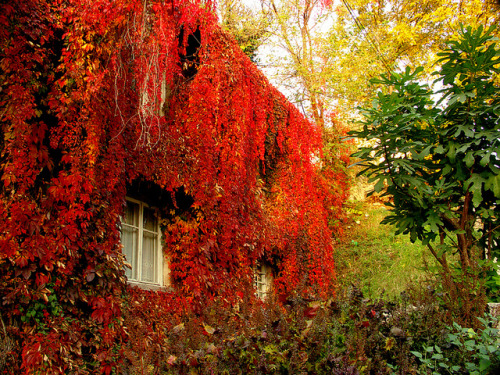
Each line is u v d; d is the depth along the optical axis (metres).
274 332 3.74
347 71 13.70
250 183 8.25
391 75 5.76
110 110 5.18
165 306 6.09
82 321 4.68
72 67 4.70
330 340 3.79
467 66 5.45
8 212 4.19
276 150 10.10
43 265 4.43
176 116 6.82
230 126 7.71
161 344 5.41
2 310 4.06
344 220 13.12
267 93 9.37
